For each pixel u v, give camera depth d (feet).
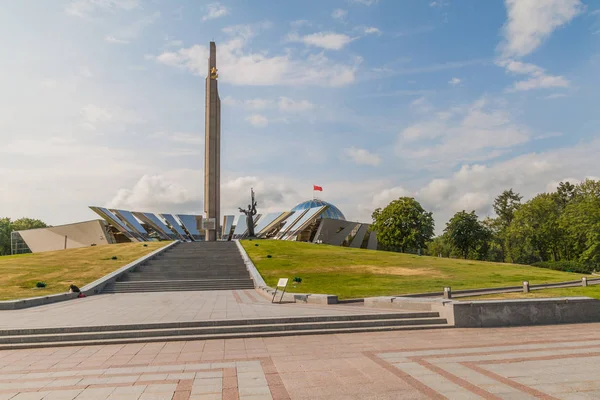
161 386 24.09
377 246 256.52
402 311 47.85
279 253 140.36
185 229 242.58
